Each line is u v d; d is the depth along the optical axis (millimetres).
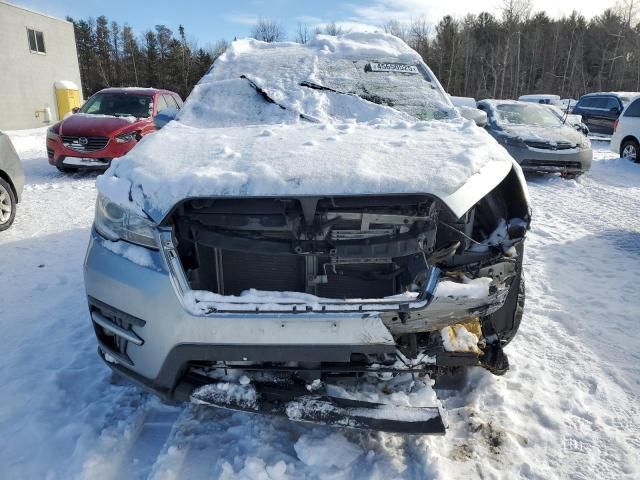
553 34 52594
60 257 4719
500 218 2496
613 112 16188
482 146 2438
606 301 3867
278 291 2080
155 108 9891
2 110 20547
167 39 55312
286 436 2268
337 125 3053
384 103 3494
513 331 2680
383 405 2090
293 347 1927
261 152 2287
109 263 2102
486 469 2115
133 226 2061
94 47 59219
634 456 2211
